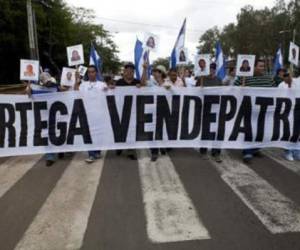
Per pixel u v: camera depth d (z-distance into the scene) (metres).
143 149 7.72
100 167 6.34
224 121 6.97
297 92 6.91
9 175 5.93
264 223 4.12
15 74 45.06
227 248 3.59
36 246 3.69
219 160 6.61
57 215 4.38
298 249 3.57
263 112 6.95
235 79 7.48
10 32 39.12
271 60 44.94
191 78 11.41
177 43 8.75
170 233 3.90
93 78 7.00
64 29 49.19
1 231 4.01
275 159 6.84
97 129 6.89
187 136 7.04
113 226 4.07
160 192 5.09
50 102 6.74
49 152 6.81
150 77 9.10
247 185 5.37
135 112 6.91
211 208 4.54
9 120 6.73
